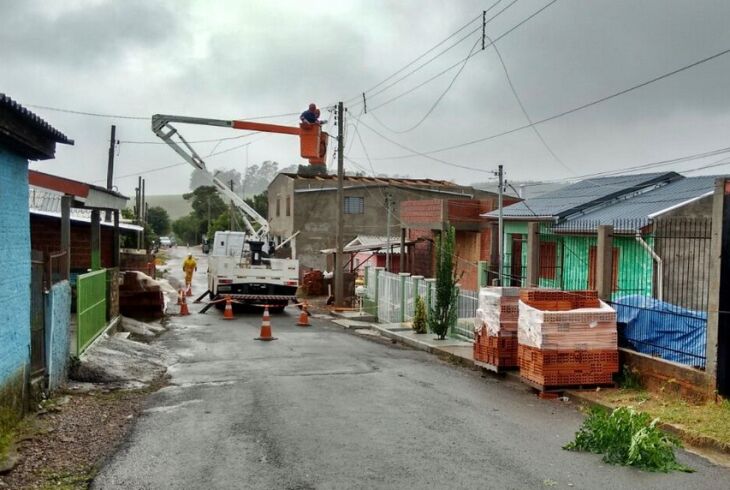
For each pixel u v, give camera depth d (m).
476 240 28.86
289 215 43.56
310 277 35.47
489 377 12.36
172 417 8.84
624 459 6.92
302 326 21.73
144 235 49.62
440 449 7.30
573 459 7.01
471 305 17.58
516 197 34.03
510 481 6.28
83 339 12.34
